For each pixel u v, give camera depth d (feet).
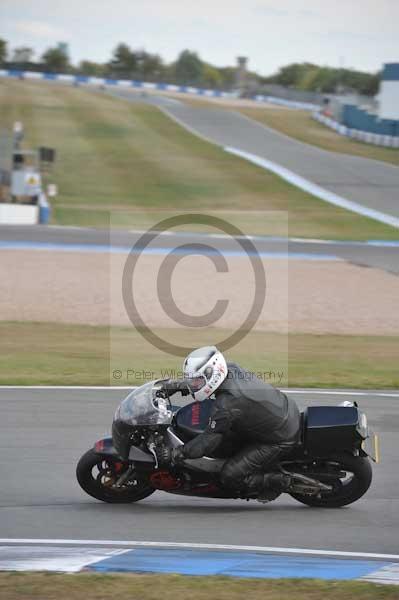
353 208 438.81
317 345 175.22
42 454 99.19
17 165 407.85
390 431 112.98
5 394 127.65
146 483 84.79
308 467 84.99
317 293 234.17
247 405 81.10
